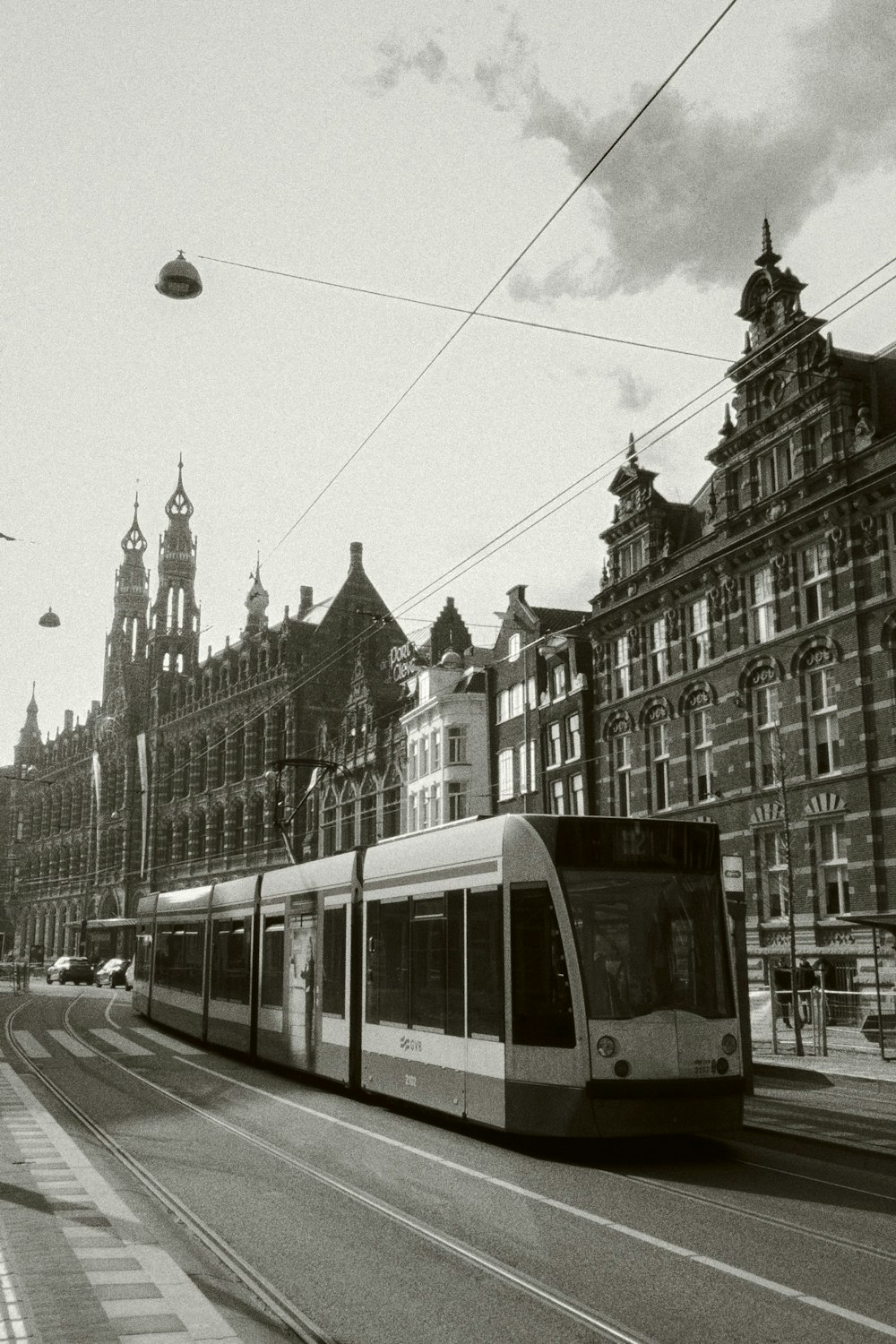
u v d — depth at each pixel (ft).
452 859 46.44
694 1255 26.84
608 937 40.27
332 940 58.95
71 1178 35.53
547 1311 22.80
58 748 369.50
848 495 92.38
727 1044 40.34
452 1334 21.43
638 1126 38.34
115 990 200.95
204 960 87.51
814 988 80.43
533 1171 37.42
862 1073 64.13
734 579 109.60
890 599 91.97
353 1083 54.54
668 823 42.42
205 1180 35.60
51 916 358.02
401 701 184.65
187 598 310.86
